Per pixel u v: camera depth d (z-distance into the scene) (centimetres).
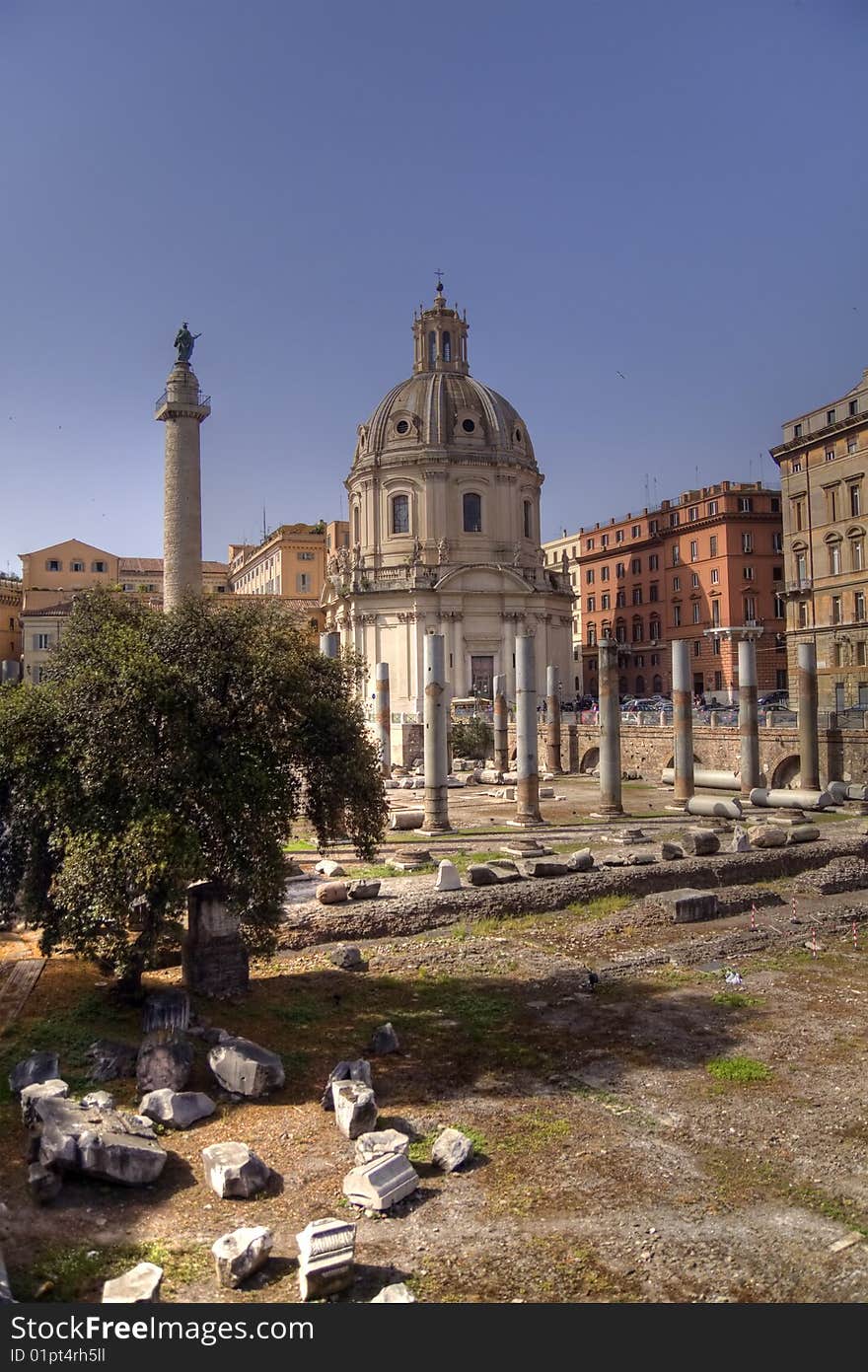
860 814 3894
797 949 2369
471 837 3519
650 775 5950
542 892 2575
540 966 2138
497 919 2475
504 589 9050
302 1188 1191
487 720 7881
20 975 1952
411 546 9275
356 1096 1354
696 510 10156
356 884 2464
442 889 2544
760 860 2956
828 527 7112
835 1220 1116
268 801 1631
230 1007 1841
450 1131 1279
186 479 5125
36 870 1659
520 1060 1620
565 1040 1722
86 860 1515
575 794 5191
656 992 2012
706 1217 1122
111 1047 1563
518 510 9556
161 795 1564
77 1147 1177
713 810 3997
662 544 10694
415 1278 998
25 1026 1681
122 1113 1322
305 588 11538
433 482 9250
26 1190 1171
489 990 1989
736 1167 1245
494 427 9562
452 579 8906
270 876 1630
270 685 1681
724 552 9638
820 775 4684
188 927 1934
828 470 7100
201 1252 1044
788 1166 1247
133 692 1555
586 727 6631
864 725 4594
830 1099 1456
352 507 9888
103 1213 1125
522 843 3119
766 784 5009
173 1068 1459
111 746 1556
